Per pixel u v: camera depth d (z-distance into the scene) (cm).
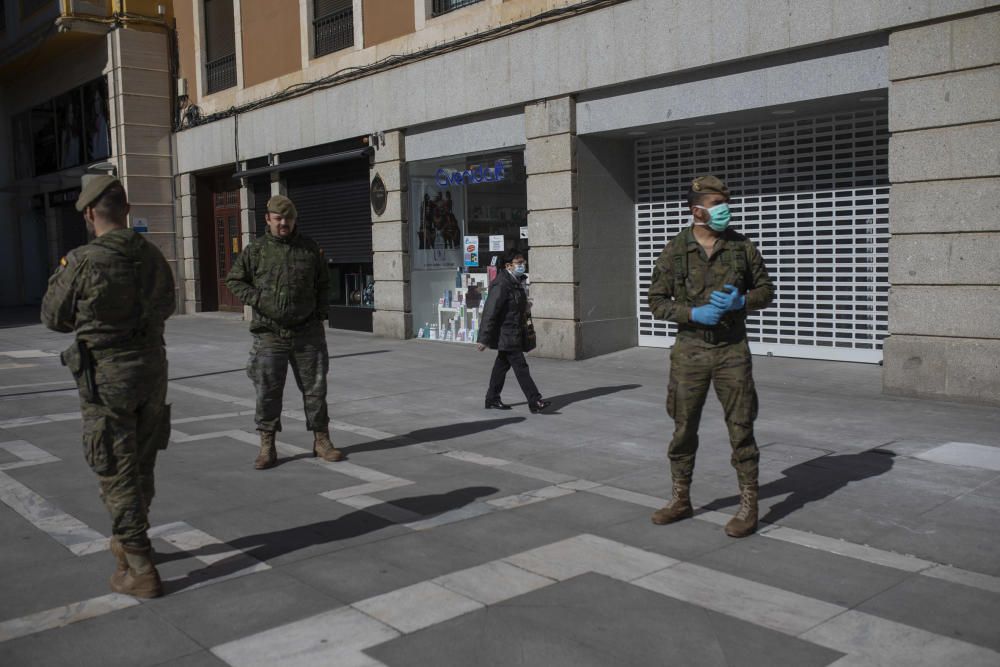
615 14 1144
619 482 609
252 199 1958
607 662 349
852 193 1073
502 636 372
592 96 1206
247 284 662
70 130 2486
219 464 678
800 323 1140
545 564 453
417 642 367
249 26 1903
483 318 859
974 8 814
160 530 515
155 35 2209
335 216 1739
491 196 1421
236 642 369
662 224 1278
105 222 421
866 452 673
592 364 1200
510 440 748
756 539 487
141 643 369
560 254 1242
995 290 822
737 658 350
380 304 1602
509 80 1291
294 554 472
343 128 1639
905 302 885
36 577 444
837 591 414
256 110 1891
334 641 369
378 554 471
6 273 2909
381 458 692
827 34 937
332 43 1689
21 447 743
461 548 479
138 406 426
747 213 1176
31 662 353
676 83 1109
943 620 382
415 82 1460
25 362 1346
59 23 2141
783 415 820
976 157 824
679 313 486
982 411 818
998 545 471
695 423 506
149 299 422
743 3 1012
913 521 511
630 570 444
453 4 1420
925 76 855
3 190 2862
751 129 1159
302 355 673
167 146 2242
